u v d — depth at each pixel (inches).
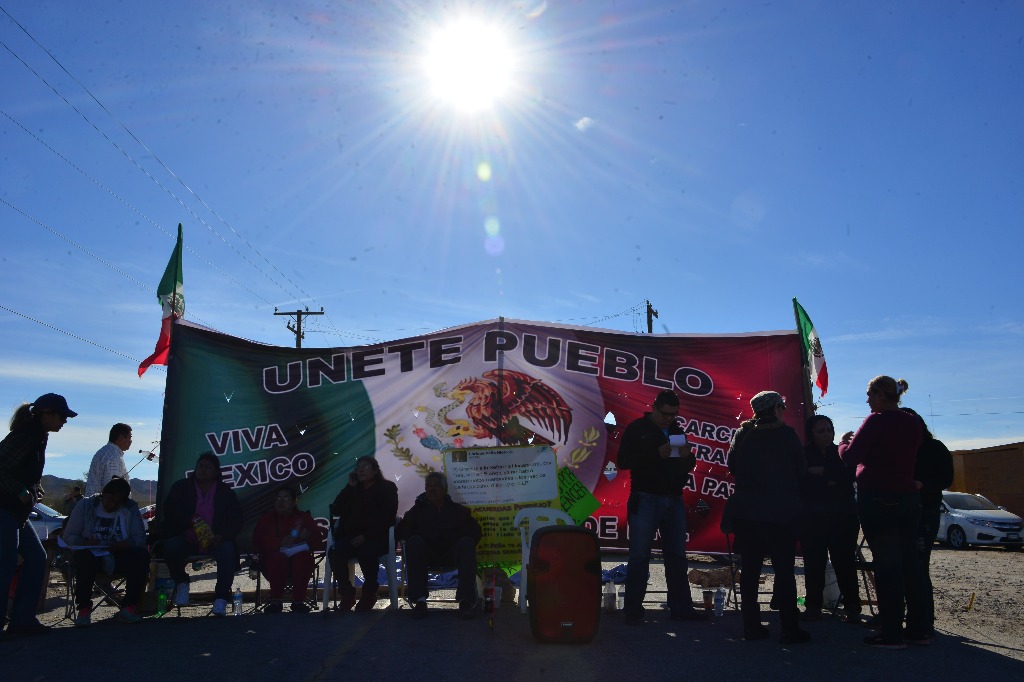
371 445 356.8
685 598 276.5
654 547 346.9
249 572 348.8
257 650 221.6
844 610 286.8
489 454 326.3
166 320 361.1
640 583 269.4
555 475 324.5
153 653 217.6
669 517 279.1
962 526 772.6
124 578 287.9
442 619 274.8
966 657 216.7
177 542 291.1
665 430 286.8
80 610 267.7
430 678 191.6
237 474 350.0
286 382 358.9
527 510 306.2
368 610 296.5
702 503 344.8
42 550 258.4
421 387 361.7
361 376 362.0
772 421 243.0
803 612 284.2
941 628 268.1
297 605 292.7
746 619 239.3
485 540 316.8
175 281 363.3
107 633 251.0
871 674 197.6
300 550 296.2
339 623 267.1
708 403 359.3
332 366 362.0
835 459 280.4
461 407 360.2
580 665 205.5
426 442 356.8
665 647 228.2
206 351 358.3
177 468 347.6
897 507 227.6
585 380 362.6
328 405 358.9
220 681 188.9
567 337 366.3
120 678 191.0
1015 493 1031.6
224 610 289.0
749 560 241.1
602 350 365.4
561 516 305.3
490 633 248.2
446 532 292.4
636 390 361.4
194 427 351.9
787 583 235.5
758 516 237.3
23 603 250.7
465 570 281.3
